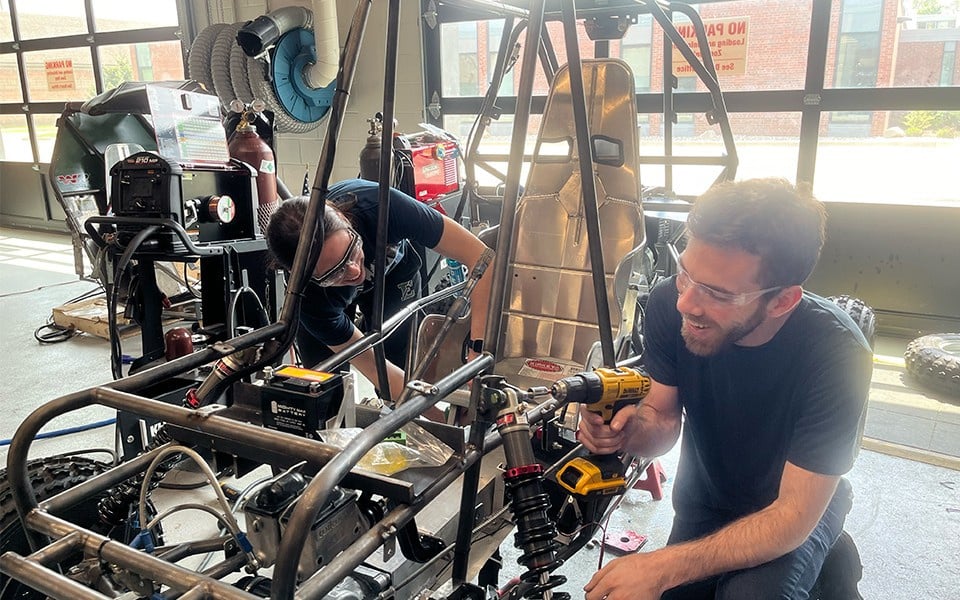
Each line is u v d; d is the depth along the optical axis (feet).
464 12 13.80
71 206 9.32
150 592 2.85
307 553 2.75
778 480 4.19
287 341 4.02
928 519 6.72
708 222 3.49
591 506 4.09
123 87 8.99
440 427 3.26
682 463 4.92
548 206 6.44
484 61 14.26
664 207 8.05
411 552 3.34
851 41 11.21
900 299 11.69
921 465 7.70
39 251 19.54
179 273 11.58
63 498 3.19
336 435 3.16
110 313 6.55
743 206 3.43
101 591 3.09
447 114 14.82
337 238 4.95
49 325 12.81
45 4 20.21
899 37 10.90
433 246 6.24
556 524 4.10
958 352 9.76
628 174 6.10
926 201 11.37
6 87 22.03
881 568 6.02
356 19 4.10
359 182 6.21
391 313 7.32
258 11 16.12
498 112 7.65
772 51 11.67
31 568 2.79
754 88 11.98
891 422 8.68
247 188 7.93
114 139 9.24
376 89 15.02
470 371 3.28
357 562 2.61
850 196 11.87
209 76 15.25
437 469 3.10
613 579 3.56
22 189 22.49
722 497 4.53
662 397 4.57
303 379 3.29
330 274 4.99
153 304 7.39
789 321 3.94
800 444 3.76
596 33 7.02
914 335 11.62
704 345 3.80
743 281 3.45
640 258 6.10
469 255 6.23
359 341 4.74
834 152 11.76
